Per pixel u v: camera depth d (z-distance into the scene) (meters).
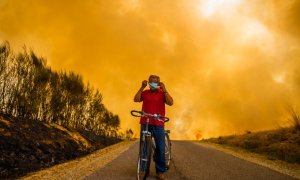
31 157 8.44
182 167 8.27
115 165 8.15
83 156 11.00
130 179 6.38
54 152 9.89
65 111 15.16
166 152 7.61
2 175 6.63
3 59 10.95
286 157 12.28
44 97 13.25
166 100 6.49
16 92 11.66
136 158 9.83
